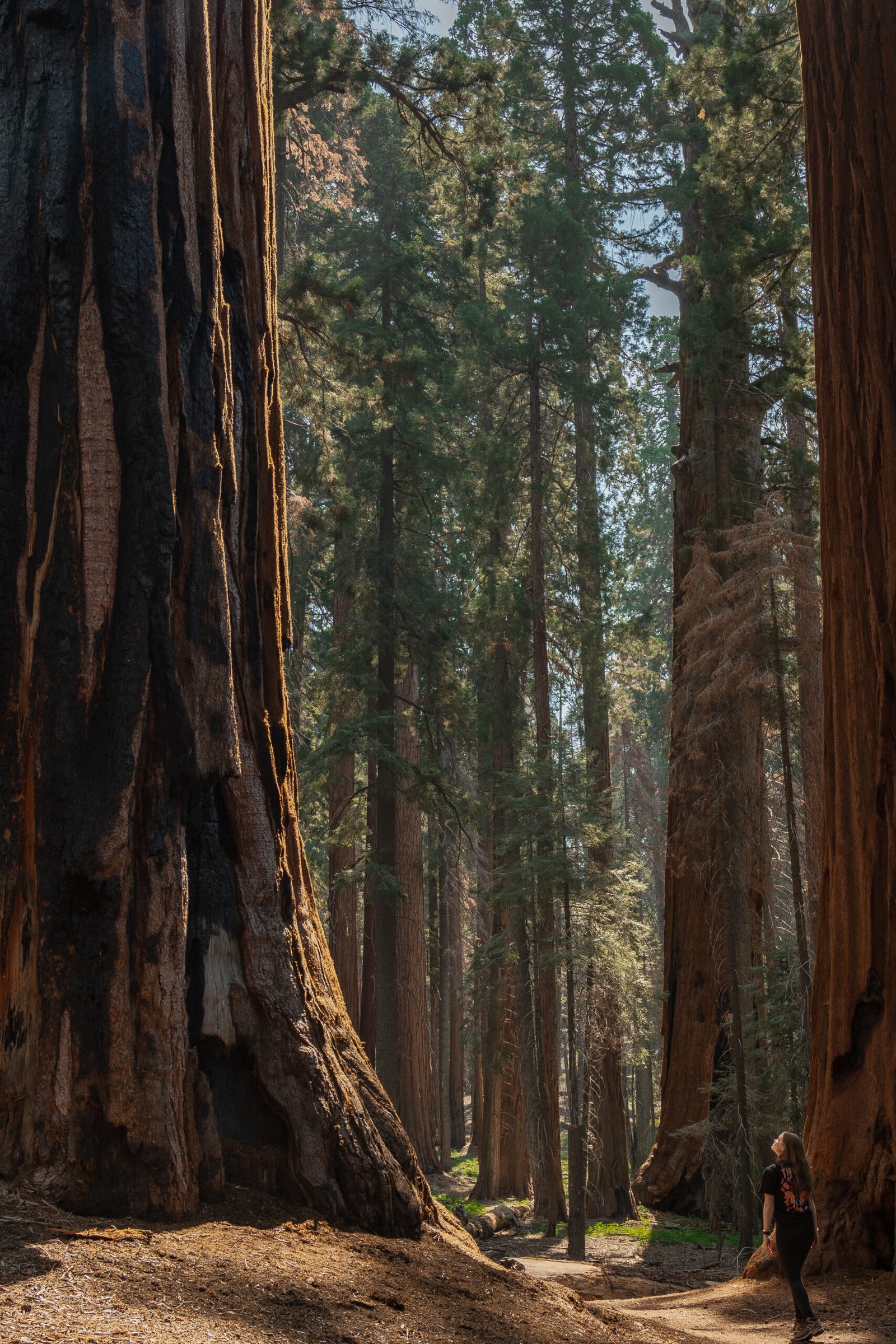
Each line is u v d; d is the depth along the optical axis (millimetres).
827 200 12094
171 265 7055
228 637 6930
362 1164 6508
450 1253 6684
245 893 6895
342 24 18109
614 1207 21266
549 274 23312
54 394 6605
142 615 6457
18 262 6719
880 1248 10188
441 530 27219
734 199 19797
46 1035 5805
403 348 23984
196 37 7574
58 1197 5430
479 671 26969
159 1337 3955
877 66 11766
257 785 7172
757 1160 16219
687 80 21297
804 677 16344
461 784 27016
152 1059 5859
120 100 6922
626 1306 10609
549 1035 21578
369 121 25812
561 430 25875
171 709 6492
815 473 20578
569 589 24406
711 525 19312
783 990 16953
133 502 6570
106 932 5977
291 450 26328
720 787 17141
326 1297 5039
